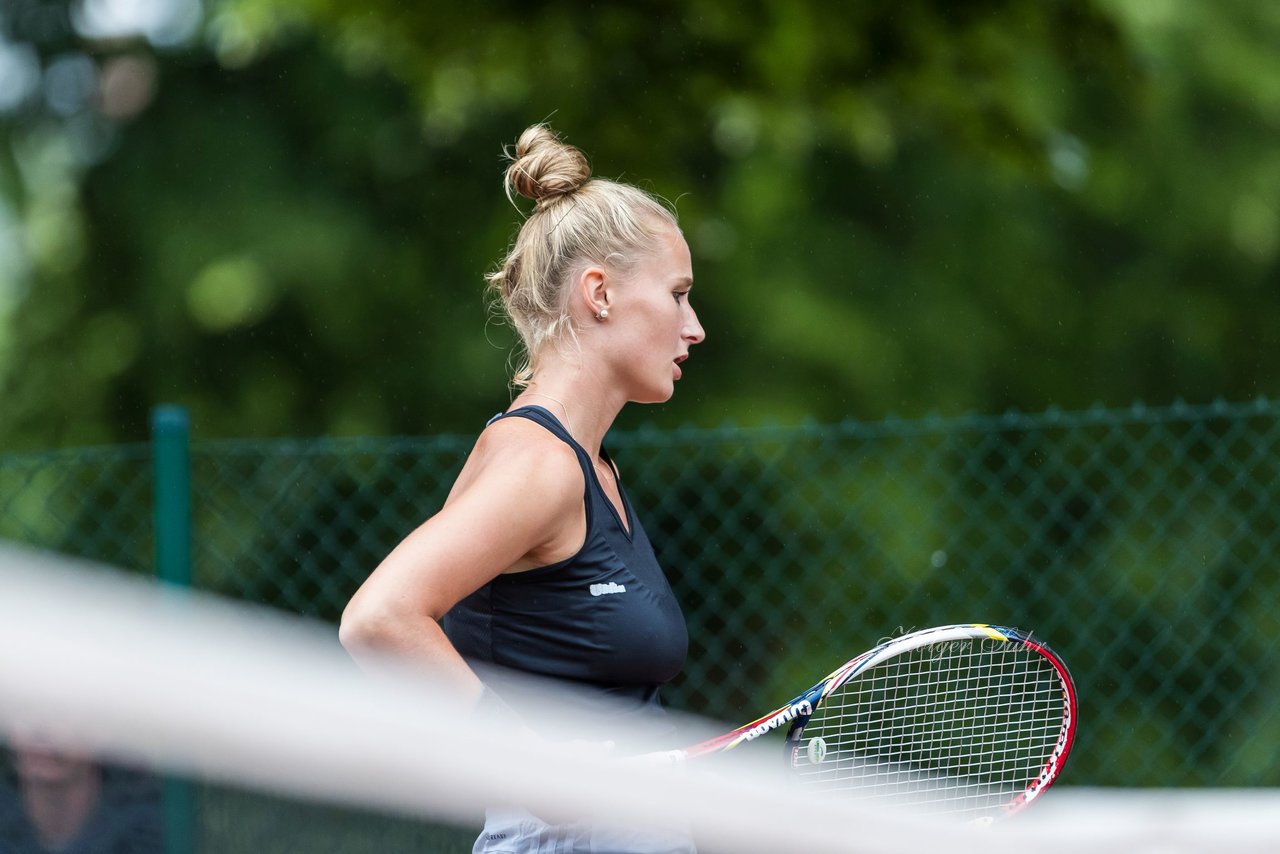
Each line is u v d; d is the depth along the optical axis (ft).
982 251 99.19
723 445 71.92
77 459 40.01
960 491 85.76
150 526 47.91
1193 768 67.87
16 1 99.25
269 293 88.48
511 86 82.74
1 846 36.35
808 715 25.29
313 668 7.54
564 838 21.25
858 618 62.90
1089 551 83.10
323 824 37.24
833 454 85.10
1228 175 99.35
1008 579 73.77
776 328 89.45
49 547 45.11
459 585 19.21
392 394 93.40
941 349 94.27
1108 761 56.18
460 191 95.71
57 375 93.25
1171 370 103.60
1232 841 26.63
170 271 91.30
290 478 48.42
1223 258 103.14
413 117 93.97
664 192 84.64
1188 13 95.91
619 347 22.53
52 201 97.71
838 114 78.69
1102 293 102.58
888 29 78.33
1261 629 77.30
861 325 91.66
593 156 83.46
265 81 96.17
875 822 16.08
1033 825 28.09
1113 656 68.18
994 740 30.71
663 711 22.81
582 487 20.81
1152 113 89.71
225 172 94.07
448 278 94.38
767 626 63.72
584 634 21.21
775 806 15.21
